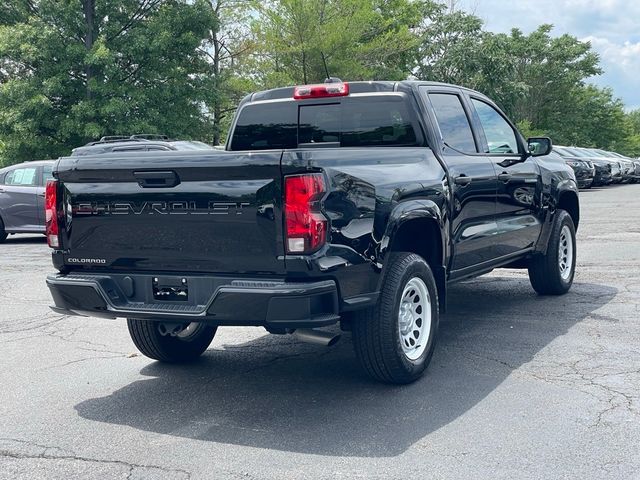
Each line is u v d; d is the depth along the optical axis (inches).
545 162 299.6
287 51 1314.0
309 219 161.9
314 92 213.0
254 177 164.7
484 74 1611.7
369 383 202.4
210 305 167.2
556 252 301.1
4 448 163.5
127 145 557.6
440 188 209.8
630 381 194.4
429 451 153.6
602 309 281.9
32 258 518.9
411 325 200.2
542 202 287.1
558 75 2349.9
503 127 272.7
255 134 253.3
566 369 207.0
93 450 161.2
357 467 146.9
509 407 178.2
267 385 204.7
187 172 169.9
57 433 172.2
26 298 356.5
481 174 237.6
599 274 358.9
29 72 1161.4
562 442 155.6
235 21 1480.1
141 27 1153.4
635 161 1381.6
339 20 1311.5
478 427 166.1
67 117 1091.3
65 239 191.3
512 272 381.4
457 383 198.4
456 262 224.2
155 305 178.7
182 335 227.8
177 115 1172.5
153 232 177.8
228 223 168.1
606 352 222.7
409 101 221.9
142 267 181.9
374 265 179.5
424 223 206.5
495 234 249.6
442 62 1617.9
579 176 1099.3
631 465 143.5
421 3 1678.2
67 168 186.4
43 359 240.2
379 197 181.6
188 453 157.6
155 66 1152.2
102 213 183.9
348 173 172.9
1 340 269.3
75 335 274.2
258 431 169.2
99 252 186.7
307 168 162.4
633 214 658.2
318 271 163.6
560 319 267.9
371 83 228.2
